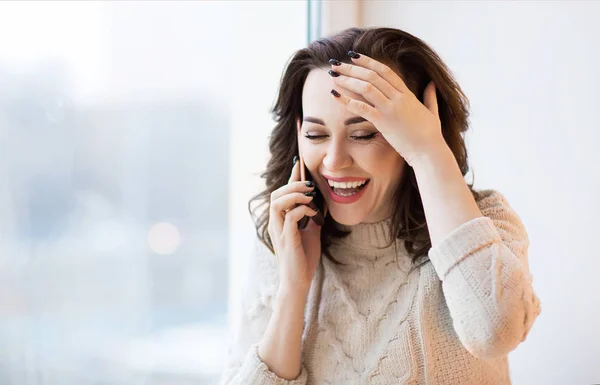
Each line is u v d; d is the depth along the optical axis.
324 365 0.97
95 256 1.54
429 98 0.90
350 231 1.00
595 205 1.15
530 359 1.24
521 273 0.81
